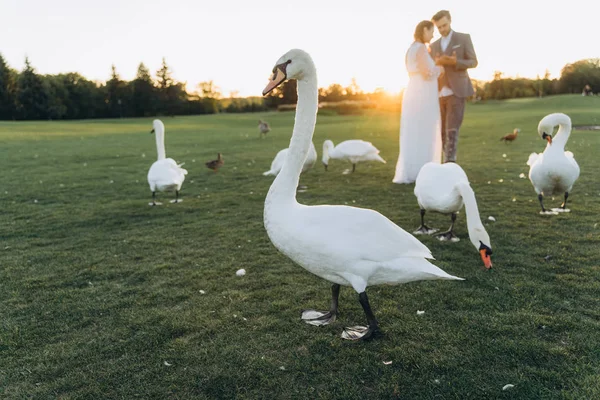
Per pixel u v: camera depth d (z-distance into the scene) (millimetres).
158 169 8359
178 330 3736
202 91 90188
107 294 4477
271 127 40812
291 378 3070
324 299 4258
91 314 4066
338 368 3166
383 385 2951
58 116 72562
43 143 23094
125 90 80312
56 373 3203
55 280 4855
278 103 84062
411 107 9383
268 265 5164
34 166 14258
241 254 5559
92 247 5988
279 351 3389
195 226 6910
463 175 5992
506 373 3018
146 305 4215
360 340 3484
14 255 5699
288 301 4219
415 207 7672
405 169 9773
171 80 82438
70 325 3869
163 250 5793
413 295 4234
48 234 6637
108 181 11375
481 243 4191
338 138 23938
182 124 46000
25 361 3352
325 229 3295
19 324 3900
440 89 9547
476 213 4328
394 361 3211
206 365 3240
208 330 3709
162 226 6977
